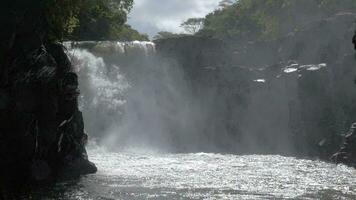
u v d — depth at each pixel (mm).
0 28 40375
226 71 99125
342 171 57719
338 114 80812
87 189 41500
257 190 42812
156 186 44000
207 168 58844
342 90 82062
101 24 118812
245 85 96750
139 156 74688
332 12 141500
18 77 41844
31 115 42344
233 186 44750
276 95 92375
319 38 93500
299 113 86688
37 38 43438
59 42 53938
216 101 99000
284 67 94312
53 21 50062
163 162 65250
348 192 42406
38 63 43406
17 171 41719
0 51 39938
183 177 50000
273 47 103812
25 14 42812
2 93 40031
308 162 68750
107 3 102812
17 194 37500
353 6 138625
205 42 104688
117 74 98312
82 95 93688
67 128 51594
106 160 66375
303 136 84500
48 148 46719
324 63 89750
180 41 104438
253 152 90875
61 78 48656
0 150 39938
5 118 40125
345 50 89062
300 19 152625
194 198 38594
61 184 43562
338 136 77625
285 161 69875
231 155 80875
